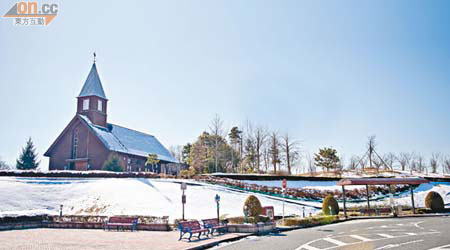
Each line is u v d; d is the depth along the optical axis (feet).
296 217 80.79
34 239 53.26
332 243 45.14
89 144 172.04
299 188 138.00
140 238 53.57
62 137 179.11
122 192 111.96
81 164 171.22
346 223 78.13
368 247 41.24
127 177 140.36
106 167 154.61
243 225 60.08
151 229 67.26
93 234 60.18
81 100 182.29
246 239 52.80
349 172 214.90
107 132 183.01
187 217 87.20
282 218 83.25
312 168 242.99
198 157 219.41
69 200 107.45
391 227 64.90
